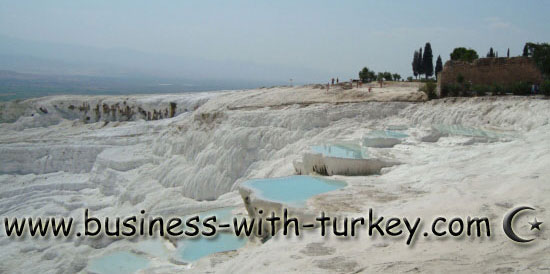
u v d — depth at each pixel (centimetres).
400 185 1714
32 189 4297
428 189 1612
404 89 4153
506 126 2786
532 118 2684
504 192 1427
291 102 4047
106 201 3772
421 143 2512
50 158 4956
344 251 1084
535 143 2122
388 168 2050
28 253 2795
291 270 996
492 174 1691
